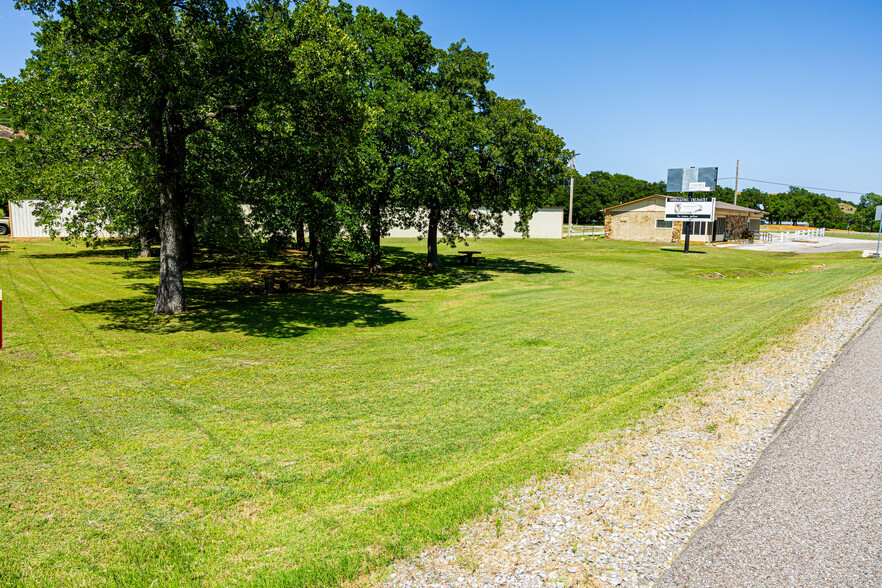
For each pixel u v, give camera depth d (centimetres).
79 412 721
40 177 1354
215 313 1491
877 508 391
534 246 4369
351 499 490
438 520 409
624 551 352
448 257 3403
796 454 481
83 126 1330
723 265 3058
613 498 422
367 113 1558
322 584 339
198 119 1405
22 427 667
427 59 2438
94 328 1251
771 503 403
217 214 1702
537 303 1759
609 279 2462
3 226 3309
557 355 1034
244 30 1241
